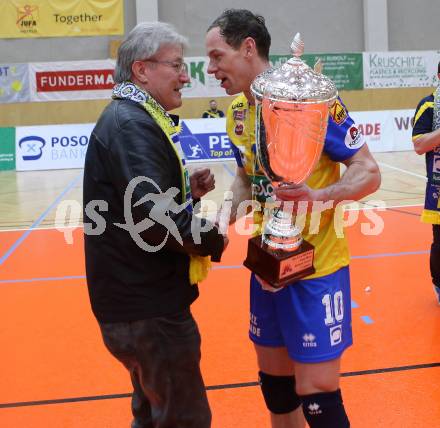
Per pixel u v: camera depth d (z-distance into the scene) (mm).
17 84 16109
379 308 4078
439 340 3486
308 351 1959
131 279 1860
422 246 5824
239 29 1910
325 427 1963
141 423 2150
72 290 4777
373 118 14227
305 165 1729
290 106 1629
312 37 17484
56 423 2678
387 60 17062
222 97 16641
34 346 3611
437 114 3656
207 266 2004
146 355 1894
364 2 17359
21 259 5879
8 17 16469
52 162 13578
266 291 2107
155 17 16750
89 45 16859
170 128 1896
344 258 2051
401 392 2842
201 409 1990
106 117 1854
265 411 2723
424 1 17594
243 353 3402
